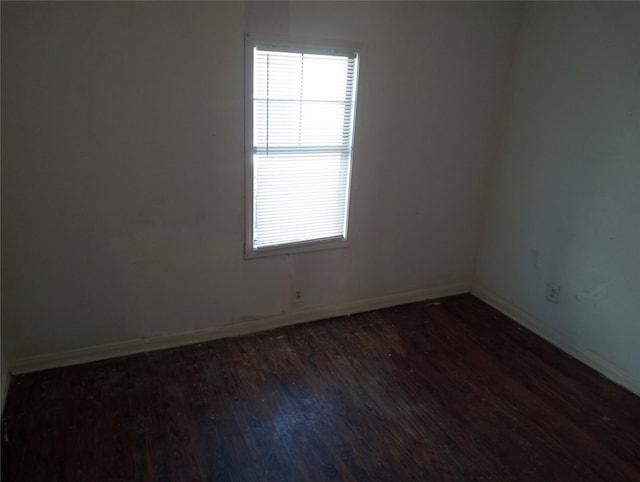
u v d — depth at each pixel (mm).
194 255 2648
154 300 2637
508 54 3131
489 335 3090
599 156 2639
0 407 2123
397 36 2764
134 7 2141
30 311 2379
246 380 2500
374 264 3236
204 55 2332
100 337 2576
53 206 2271
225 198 2617
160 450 2006
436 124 3084
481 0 2914
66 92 2137
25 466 1889
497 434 2219
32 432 2062
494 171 3385
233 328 2906
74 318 2486
